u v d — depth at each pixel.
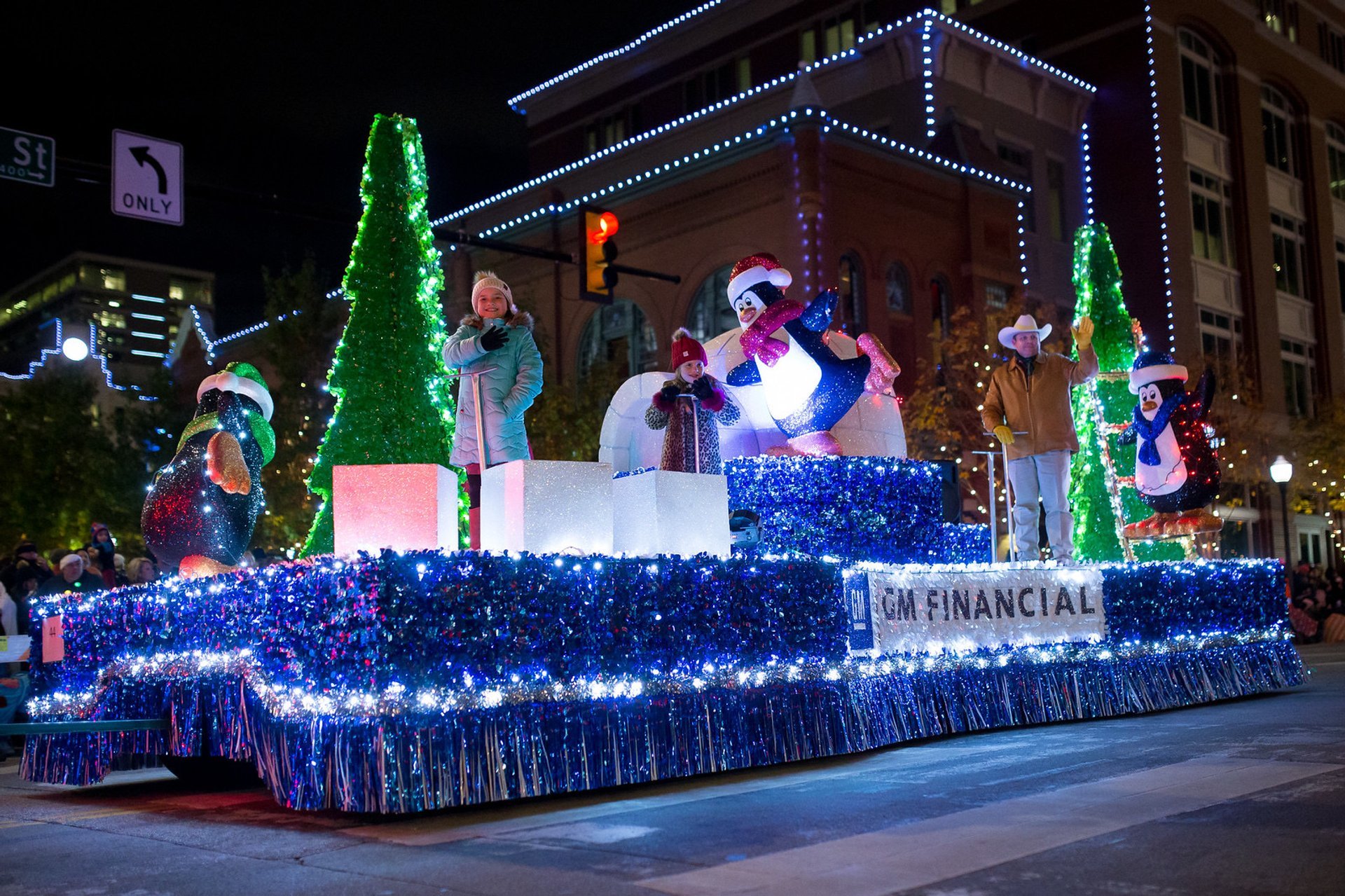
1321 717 9.06
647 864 4.73
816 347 9.26
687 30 40.75
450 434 10.78
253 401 8.28
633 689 6.68
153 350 112.38
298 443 22.62
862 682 7.94
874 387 10.24
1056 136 34.78
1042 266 33.41
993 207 30.61
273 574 6.43
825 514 9.09
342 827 5.91
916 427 25.80
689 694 6.93
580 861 4.82
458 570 6.09
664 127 33.94
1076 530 12.50
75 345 18.41
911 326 28.38
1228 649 11.12
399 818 6.00
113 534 28.06
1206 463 11.55
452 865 4.86
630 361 30.12
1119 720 9.57
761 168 27.12
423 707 5.84
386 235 10.84
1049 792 6.00
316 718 5.97
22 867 5.34
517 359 7.71
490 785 5.99
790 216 26.41
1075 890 4.10
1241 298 37.12
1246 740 7.79
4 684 10.52
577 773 6.34
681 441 8.23
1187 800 5.64
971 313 29.16
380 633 5.80
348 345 10.66
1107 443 12.43
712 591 7.20
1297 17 41.34
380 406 10.52
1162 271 34.03
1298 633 24.14
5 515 28.80
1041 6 36.69
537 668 6.34
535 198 33.75
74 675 8.09
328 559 6.07
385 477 6.71
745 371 9.62
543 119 45.69
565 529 6.98
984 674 8.97
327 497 10.48
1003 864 4.49
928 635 8.62
